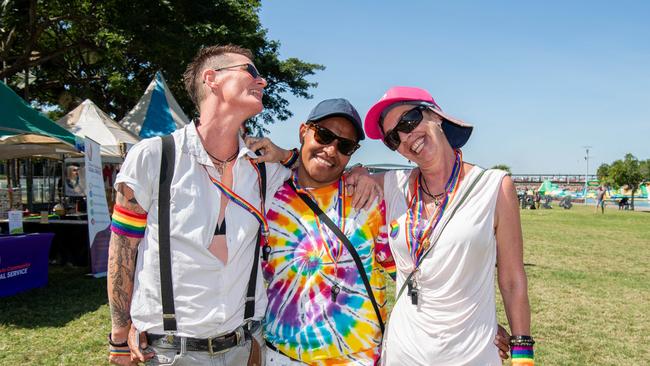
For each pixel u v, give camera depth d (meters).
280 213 2.12
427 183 2.03
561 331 5.62
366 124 2.10
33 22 14.45
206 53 1.93
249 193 1.91
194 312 1.74
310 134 2.10
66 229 8.84
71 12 14.73
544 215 27.92
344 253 2.05
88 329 5.33
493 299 1.92
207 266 1.75
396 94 1.95
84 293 6.84
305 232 2.08
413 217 2.00
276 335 2.05
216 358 1.79
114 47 14.16
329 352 2.00
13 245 6.38
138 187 1.72
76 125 10.10
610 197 49.12
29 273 6.85
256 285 1.94
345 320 2.02
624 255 11.78
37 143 7.64
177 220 1.74
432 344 1.86
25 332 5.19
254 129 26.33
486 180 1.90
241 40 16.22
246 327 1.89
